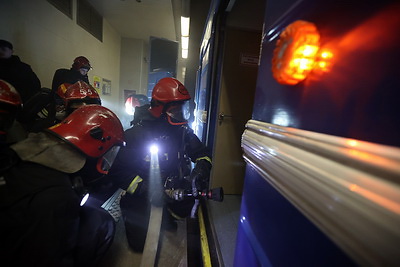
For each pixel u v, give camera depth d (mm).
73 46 4707
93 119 966
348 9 342
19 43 3143
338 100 360
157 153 1451
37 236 710
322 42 405
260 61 750
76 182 869
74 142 868
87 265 1088
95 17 5793
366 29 310
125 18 6359
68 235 802
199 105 3357
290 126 516
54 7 3986
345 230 291
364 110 310
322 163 352
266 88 680
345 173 305
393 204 234
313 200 357
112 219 1316
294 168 422
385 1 282
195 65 4695
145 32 7559
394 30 271
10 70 2330
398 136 262
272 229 576
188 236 1648
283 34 471
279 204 541
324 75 394
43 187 749
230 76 2088
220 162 2219
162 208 1468
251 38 2051
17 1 3066
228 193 2268
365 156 284
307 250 415
